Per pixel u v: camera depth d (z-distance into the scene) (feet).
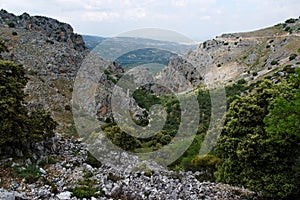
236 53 509.76
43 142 94.22
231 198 83.10
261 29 609.83
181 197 77.51
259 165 75.15
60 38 331.77
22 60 236.22
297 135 66.28
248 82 290.76
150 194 75.20
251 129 77.71
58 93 200.64
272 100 75.77
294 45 394.32
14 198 56.18
